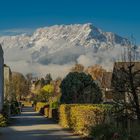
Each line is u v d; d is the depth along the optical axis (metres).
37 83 191.25
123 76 21.44
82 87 55.41
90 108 28.55
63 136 30.48
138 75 23.09
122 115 22.45
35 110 112.19
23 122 50.12
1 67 53.97
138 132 20.22
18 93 155.50
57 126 42.34
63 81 56.69
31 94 185.50
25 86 182.12
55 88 116.94
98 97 54.34
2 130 36.59
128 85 21.20
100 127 23.92
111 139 21.11
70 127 37.44
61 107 44.00
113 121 23.36
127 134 20.28
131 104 21.45
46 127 40.66
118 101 21.94
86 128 29.36
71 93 55.53
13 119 57.91
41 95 134.75
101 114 26.67
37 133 33.31
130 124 21.30
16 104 86.50
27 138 29.08
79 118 32.03
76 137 29.62
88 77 56.03
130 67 21.02
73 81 55.56
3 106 54.75
